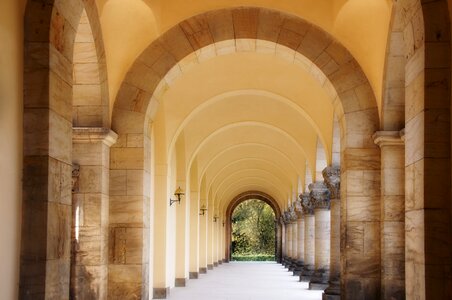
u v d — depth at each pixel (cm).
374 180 1266
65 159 805
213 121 2234
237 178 4056
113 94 1266
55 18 769
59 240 781
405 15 847
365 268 1260
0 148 689
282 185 3919
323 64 1287
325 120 1806
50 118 753
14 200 723
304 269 2736
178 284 2323
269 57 1702
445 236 757
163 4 1274
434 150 765
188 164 2305
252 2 1282
